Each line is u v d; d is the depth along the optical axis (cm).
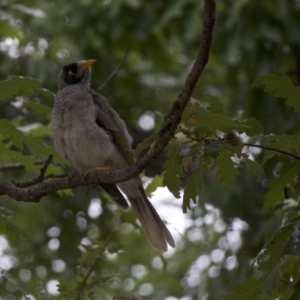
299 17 1426
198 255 1591
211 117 661
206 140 671
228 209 1364
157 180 980
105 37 1609
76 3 1538
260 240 1284
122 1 1499
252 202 1348
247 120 670
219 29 1435
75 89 999
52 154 859
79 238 1546
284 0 1387
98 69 1636
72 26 1526
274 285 659
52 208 1570
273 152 714
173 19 1586
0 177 1445
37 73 1522
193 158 657
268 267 679
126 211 967
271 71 1418
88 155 974
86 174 852
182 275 1625
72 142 969
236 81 1527
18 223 1584
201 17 1462
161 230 959
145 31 1545
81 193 1489
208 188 1366
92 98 994
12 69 1527
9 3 1551
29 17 1549
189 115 680
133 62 1780
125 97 1708
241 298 691
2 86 858
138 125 1689
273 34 1395
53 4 1566
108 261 1547
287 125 1312
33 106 895
